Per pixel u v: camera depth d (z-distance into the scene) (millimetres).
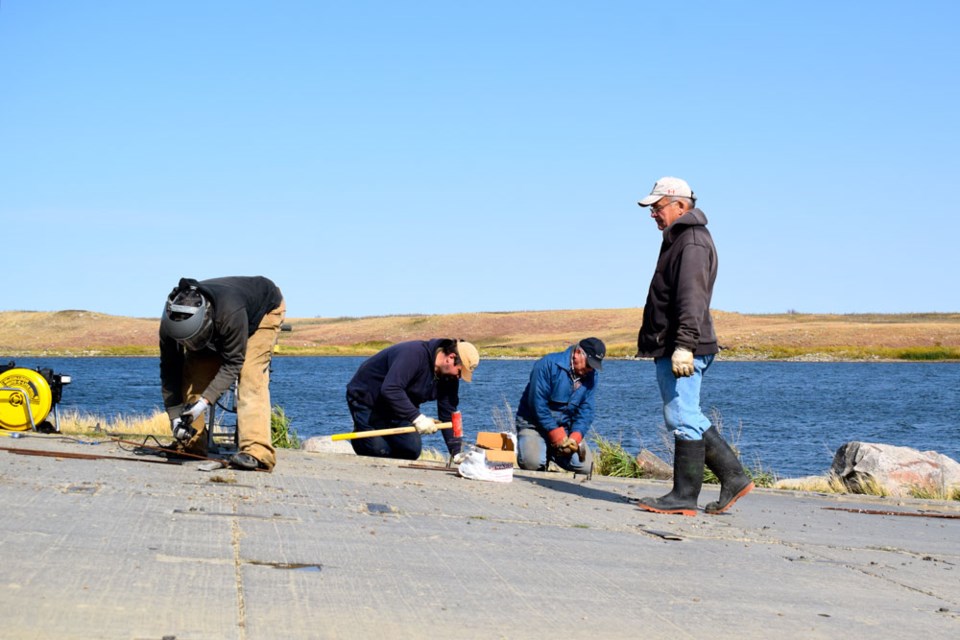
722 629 3979
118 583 3822
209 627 3410
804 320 165000
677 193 7141
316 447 12852
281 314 7961
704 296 6984
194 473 7273
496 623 3785
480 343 154875
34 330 165125
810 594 4750
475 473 8750
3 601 3457
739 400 47531
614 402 42125
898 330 144750
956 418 35906
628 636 3766
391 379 9430
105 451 8320
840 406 42719
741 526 6941
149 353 146500
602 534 6055
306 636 3416
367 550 4875
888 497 10094
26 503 5273
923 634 4152
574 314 175500
